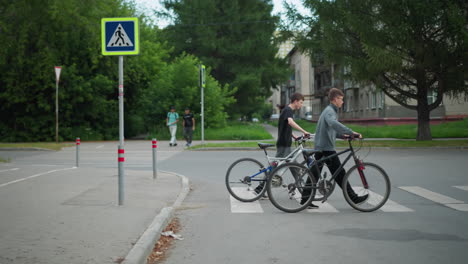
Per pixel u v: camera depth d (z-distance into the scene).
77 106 30.95
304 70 80.06
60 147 22.30
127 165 14.56
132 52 7.57
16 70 28.58
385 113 36.53
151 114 30.97
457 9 18.97
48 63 28.27
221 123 32.81
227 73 47.66
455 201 8.12
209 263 4.73
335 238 5.67
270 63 48.06
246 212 7.34
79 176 11.14
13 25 27.98
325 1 21.72
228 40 45.22
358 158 7.43
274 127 51.47
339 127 7.27
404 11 19.92
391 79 22.25
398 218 6.81
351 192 7.38
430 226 6.27
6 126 30.48
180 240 5.67
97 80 29.94
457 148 19.78
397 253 5.01
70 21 28.12
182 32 45.66
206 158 16.67
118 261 4.47
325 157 7.46
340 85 49.84
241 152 19.31
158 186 9.69
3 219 6.33
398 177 11.18
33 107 29.84
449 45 19.75
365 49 19.42
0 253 4.69
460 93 21.38
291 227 6.29
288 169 7.36
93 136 31.06
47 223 6.09
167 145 24.20
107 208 7.17
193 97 31.19
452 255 4.93
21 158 17.39
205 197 8.76
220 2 46.03
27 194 8.45
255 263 4.71
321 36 22.70
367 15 20.69
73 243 5.09
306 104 80.38
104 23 7.62
